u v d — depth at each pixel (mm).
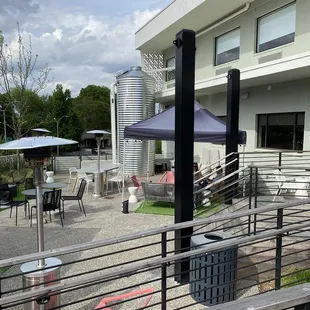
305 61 6496
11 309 3078
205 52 11883
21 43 12461
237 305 974
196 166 10883
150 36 13578
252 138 9734
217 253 3016
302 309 1014
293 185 6648
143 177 11602
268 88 8945
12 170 10992
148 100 11758
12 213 7148
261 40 9141
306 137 7824
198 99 12938
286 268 3926
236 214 2572
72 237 5363
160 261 2316
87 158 16859
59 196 6047
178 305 3176
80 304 3223
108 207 7461
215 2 9406
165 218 6430
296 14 7797
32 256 2014
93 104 42656
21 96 12617
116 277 2326
